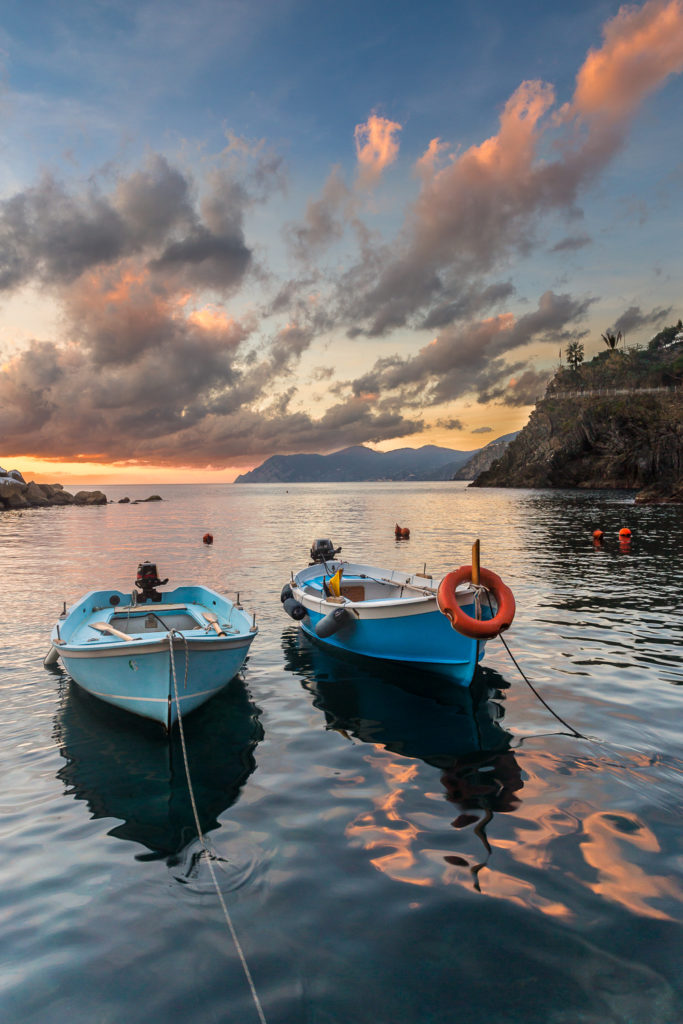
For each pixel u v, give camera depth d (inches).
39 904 170.4
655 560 873.5
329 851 194.2
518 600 595.8
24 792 238.8
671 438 4030.5
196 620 400.8
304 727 306.8
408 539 1262.3
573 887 173.2
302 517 2182.6
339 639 445.1
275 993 138.0
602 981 139.6
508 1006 132.9
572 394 5954.7
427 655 387.2
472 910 164.6
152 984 141.7
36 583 739.4
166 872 185.2
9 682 376.2
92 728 306.5
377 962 146.9
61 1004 136.1
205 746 283.9
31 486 3543.3
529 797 226.4
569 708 318.3
